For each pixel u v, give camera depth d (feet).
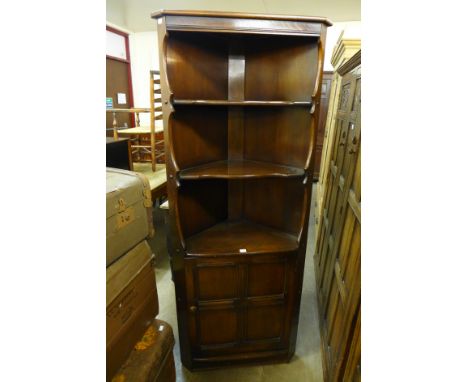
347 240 3.89
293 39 3.84
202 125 4.30
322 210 7.40
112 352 2.62
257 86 4.44
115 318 2.65
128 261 2.88
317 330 5.67
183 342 4.59
